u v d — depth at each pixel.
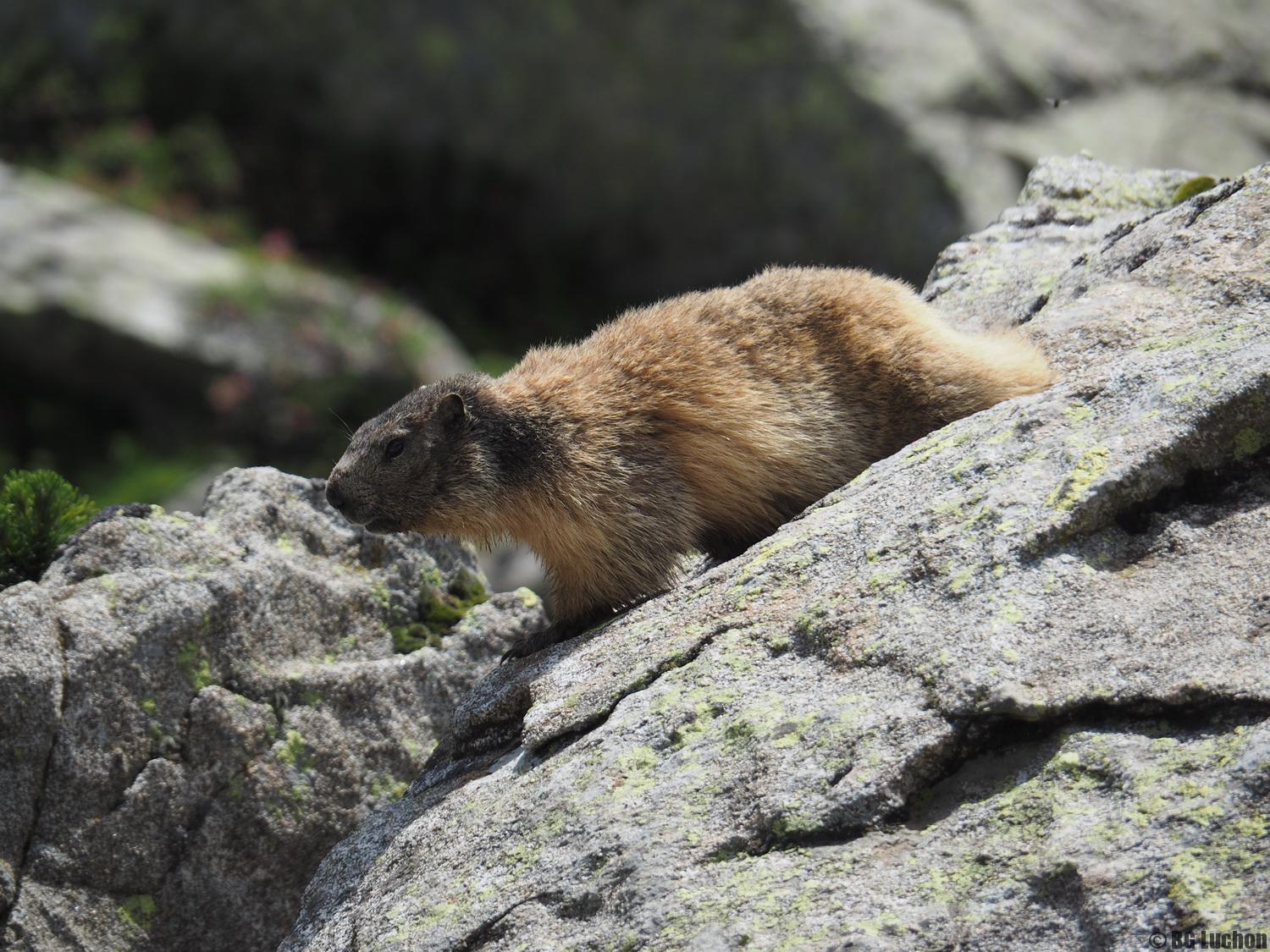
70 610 16.23
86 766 15.95
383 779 17.72
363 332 44.34
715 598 14.07
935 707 11.50
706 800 11.80
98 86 51.94
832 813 11.19
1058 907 10.08
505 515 17.58
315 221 50.84
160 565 17.12
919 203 46.38
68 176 48.75
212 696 16.75
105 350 41.84
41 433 42.34
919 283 46.38
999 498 12.97
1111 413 13.38
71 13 52.50
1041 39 49.28
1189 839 10.00
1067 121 48.19
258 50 51.31
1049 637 11.71
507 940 11.63
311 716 17.44
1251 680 10.73
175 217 48.38
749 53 47.53
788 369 17.33
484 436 17.64
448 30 49.72
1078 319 16.97
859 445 17.17
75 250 43.75
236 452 42.38
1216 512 12.45
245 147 51.56
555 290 50.72
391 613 18.72
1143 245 17.95
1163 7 51.69
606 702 13.54
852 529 13.79
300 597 17.84
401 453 17.72
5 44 52.56
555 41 48.91
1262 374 12.67
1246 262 16.45
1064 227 21.72
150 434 42.66
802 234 47.91
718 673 12.96
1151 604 11.71
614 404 17.55
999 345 17.09
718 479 17.34
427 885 12.80
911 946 10.16
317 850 17.20
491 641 18.88
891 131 46.59
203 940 16.56
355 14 50.31
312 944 13.65
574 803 12.41
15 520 18.03
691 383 17.38
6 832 15.59
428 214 51.50
